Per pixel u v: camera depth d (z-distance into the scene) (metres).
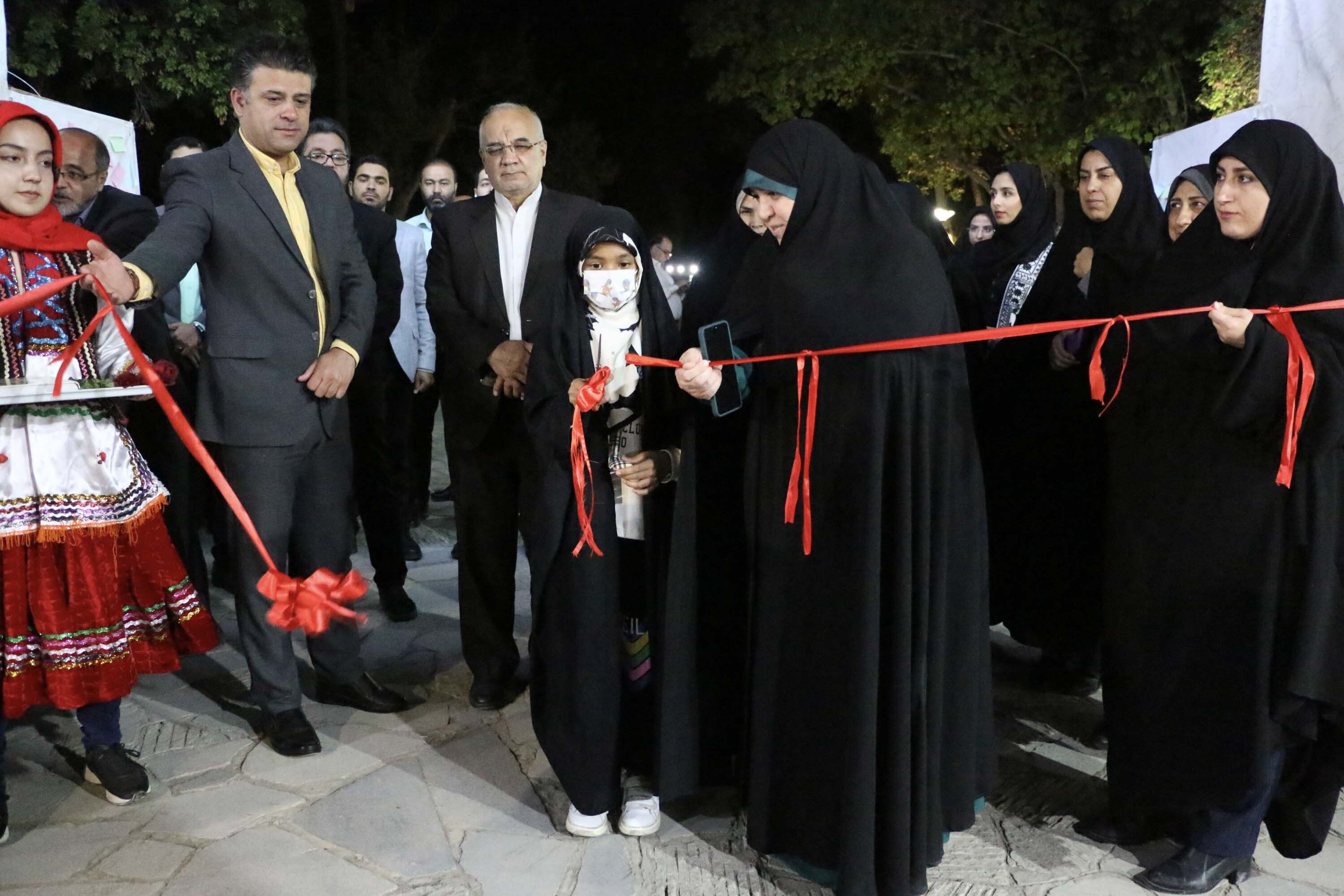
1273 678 2.48
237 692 3.77
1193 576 2.56
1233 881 2.64
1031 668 4.11
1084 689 3.83
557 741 2.77
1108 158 3.44
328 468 3.44
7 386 2.52
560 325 2.81
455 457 3.60
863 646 2.40
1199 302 2.57
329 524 3.47
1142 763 2.67
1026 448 3.76
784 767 2.58
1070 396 3.63
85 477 2.79
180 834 2.80
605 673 2.74
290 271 3.19
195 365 4.60
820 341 2.48
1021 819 2.95
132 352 1.84
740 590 2.86
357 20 19.17
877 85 14.80
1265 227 2.49
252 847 2.73
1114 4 11.69
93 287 2.46
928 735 2.49
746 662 2.70
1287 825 2.65
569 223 3.51
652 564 2.77
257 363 3.17
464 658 3.91
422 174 5.56
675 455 2.74
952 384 2.52
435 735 3.43
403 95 18.31
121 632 2.91
